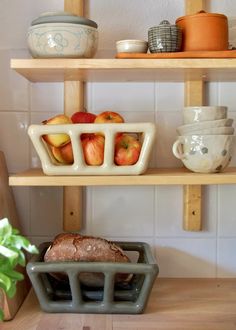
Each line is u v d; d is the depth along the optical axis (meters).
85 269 0.80
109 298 0.82
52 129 0.80
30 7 0.98
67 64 0.80
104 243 0.86
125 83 1.00
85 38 0.82
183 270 1.02
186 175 0.83
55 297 0.86
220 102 1.00
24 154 1.00
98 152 0.82
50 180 0.81
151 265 0.80
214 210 1.02
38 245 0.98
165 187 1.01
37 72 0.87
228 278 1.02
